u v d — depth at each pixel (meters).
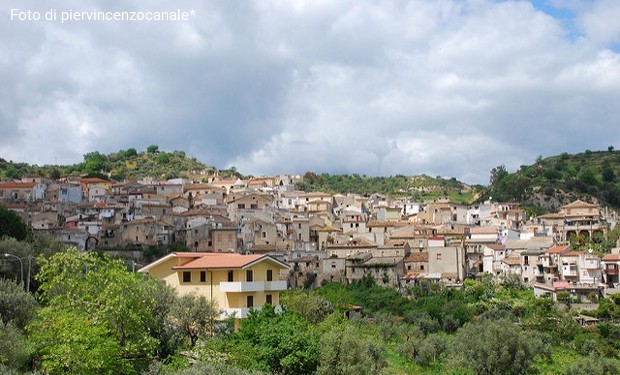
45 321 75.62
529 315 177.50
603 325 165.25
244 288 109.69
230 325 98.69
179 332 89.38
